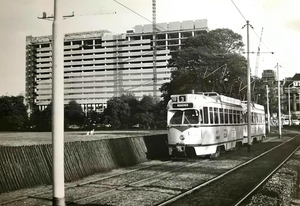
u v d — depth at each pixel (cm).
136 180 1474
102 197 1154
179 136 2050
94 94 16788
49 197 1174
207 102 2161
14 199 1137
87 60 17062
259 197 1128
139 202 1082
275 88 9381
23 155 1366
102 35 17075
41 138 4938
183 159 2214
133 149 2062
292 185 1346
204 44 5656
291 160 2122
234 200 1088
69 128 10112
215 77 5191
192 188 1248
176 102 2116
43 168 1434
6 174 1280
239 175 1559
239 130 2831
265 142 3838
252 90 6606
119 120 9931
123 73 16350
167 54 15750
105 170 1756
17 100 9944
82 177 1579
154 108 9875
